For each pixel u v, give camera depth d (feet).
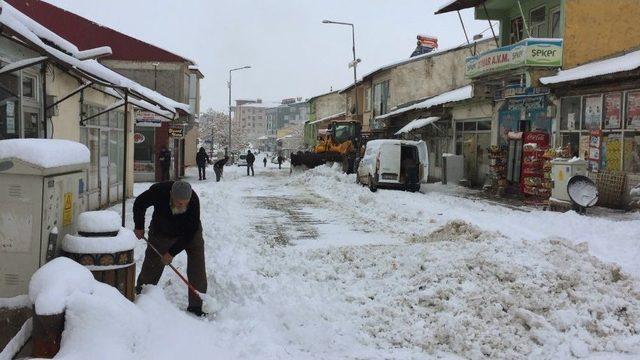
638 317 20.33
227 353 16.17
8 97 27.99
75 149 18.60
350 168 100.01
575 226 39.55
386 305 21.44
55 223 16.58
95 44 107.14
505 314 20.12
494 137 74.08
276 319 19.40
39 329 13.43
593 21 61.46
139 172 94.27
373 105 133.80
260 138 510.17
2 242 15.67
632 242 33.91
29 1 101.55
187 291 21.34
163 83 109.29
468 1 79.15
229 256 28.76
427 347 17.99
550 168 54.49
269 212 51.11
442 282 22.99
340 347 17.71
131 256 17.52
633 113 49.57
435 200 58.44
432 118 89.04
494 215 47.06
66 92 37.73
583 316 19.81
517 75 63.41
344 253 30.19
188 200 18.54
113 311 13.80
